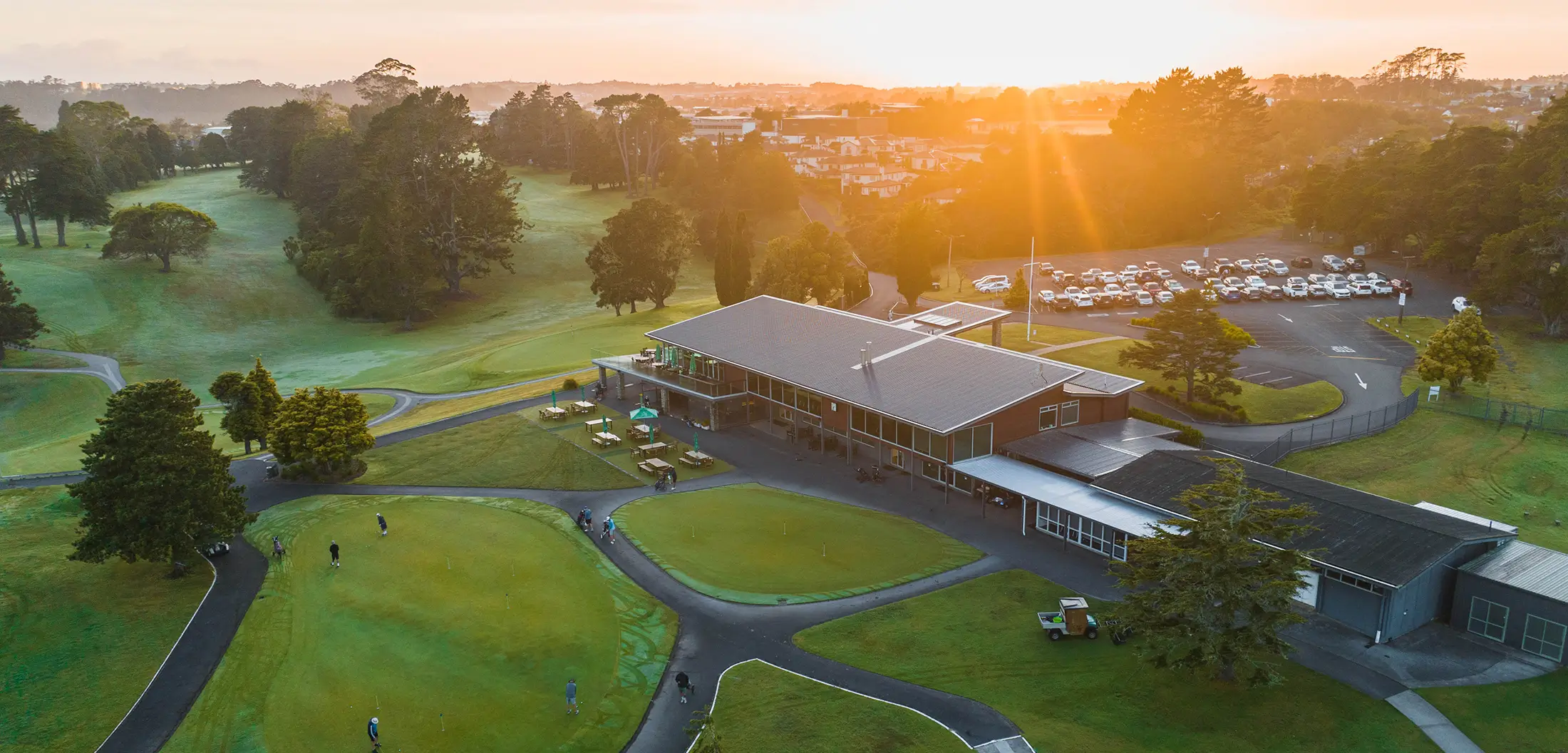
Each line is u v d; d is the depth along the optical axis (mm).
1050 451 65125
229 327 147500
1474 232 119062
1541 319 103062
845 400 72125
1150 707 42031
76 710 45844
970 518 63656
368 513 69000
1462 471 66750
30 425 106375
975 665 46125
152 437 58094
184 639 52188
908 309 132625
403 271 150750
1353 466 68688
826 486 70938
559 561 59938
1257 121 189875
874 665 46562
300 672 48250
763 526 63938
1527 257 97375
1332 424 76688
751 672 46594
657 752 41000
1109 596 52188
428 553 61656
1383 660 44469
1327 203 151875
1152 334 83625
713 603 53844
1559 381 84312
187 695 46938
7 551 63312
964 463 65688
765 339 87250
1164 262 152625
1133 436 68062
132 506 57219
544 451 81250
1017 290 124812
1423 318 109625
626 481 73812
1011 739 40438
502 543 63094
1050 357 99625
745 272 128875
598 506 69375
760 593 54688
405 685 46594
